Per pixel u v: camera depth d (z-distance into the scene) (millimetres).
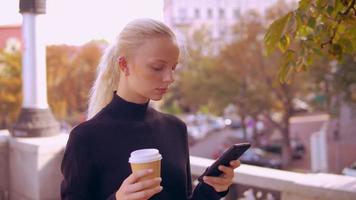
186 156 2262
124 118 2045
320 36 3059
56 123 6078
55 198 5480
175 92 51875
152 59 1916
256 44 34344
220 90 36312
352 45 3070
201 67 39781
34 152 5414
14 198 5914
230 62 35469
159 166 1788
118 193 1727
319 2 2861
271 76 34156
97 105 2182
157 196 2047
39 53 5977
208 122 61031
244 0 51125
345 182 3623
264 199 4234
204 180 2107
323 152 29109
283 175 4055
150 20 1976
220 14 57000
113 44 2127
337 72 30031
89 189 1972
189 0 57875
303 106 41750
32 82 5965
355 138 43156
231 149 2043
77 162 1948
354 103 32094
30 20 6035
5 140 5984
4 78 32812
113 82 2146
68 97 32375
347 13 2906
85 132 1971
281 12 33625
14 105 33719
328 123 45469
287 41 3006
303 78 31438
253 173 4242
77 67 31438
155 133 2094
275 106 36562
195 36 42250
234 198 4516
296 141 43000
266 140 45125
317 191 3598
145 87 1951
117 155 1978
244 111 36906
